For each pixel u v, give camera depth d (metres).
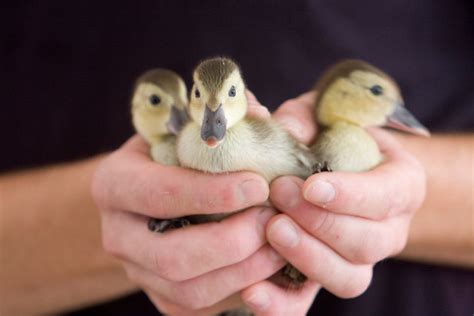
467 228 0.61
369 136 0.54
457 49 0.67
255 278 0.49
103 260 0.59
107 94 0.67
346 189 0.47
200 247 0.48
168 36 0.66
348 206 0.47
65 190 0.61
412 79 0.66
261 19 0.65
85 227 0.59
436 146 0.63
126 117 0.66
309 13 0.65
